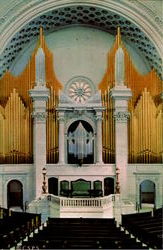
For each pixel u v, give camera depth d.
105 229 21.84
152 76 33.44
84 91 34.53
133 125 33.16
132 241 19.03
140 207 33.12
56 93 33.28
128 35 35.09
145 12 31.86
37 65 32.81
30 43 35.47
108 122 33.31
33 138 33.16
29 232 22.69
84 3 31.91
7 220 24.30
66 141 33.25
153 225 22.91
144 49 34.75
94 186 32.97
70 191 31.92
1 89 33.38
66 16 33.94
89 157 33.19
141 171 32.97
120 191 32.47
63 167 32.88
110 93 33.03
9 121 32.84
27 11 31.70
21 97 33.44
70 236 20.03
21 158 33.12
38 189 32.66
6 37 31.53
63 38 35.03
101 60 34.88
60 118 32.91
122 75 32.94
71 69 34.75
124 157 32.81
